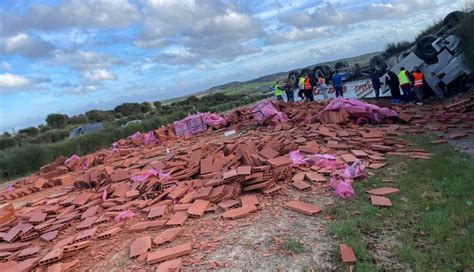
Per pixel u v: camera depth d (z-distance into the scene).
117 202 8.62
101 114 65.88
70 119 61.06
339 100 13.94
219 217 6.56
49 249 6.80
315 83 26.02
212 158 9.59
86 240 6.72
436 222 5.46
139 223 6.93
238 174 7.48
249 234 5.73
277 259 4.97
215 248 5.45
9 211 9.27
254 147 9.76
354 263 4.72
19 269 5.91
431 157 8.43
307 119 14.70
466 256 4.66
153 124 33.25
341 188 6.75
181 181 9.16
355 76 22.88
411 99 17.28
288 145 9.81
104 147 26.83
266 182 7.46
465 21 13.88
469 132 10.34
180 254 5.36
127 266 5.41
